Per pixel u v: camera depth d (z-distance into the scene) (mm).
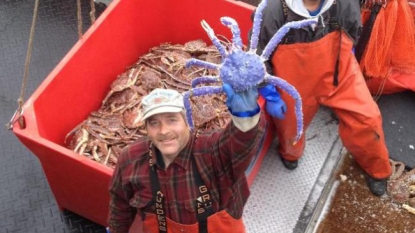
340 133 2834
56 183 2578
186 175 1781
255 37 1555
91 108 2900
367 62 3010
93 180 2322
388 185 3061
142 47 3160
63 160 2264
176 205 1842
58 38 3588
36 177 3010
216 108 2691
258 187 2998
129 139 2684
